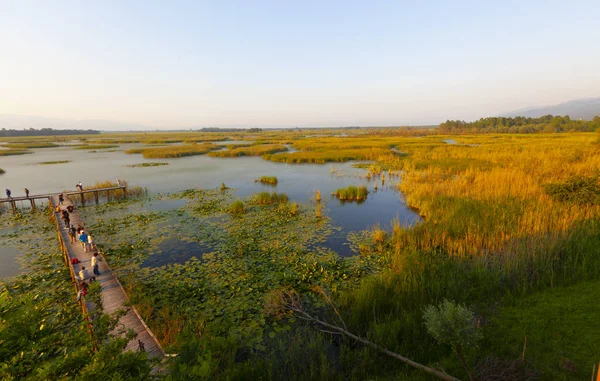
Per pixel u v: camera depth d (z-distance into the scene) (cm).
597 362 538
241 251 1362
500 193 1791
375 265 1212
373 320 782
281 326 843
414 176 2825
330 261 1251
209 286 1077
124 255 1363
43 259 1388
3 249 1516
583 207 1376
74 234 1505
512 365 530
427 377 550
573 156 2731
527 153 3262
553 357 562
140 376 386
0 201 2183
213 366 518
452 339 457
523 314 714
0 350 358
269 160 4862
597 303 711
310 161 4528
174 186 2988
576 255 925
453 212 1562
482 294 831
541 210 1357
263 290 1045
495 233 1222
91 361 378
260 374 596
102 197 2612
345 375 613
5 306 403
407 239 1359
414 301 818
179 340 578
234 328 836
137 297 968
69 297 1055
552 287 814
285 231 1642
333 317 834
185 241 1531
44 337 405
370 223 1756
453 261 1038
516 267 901
